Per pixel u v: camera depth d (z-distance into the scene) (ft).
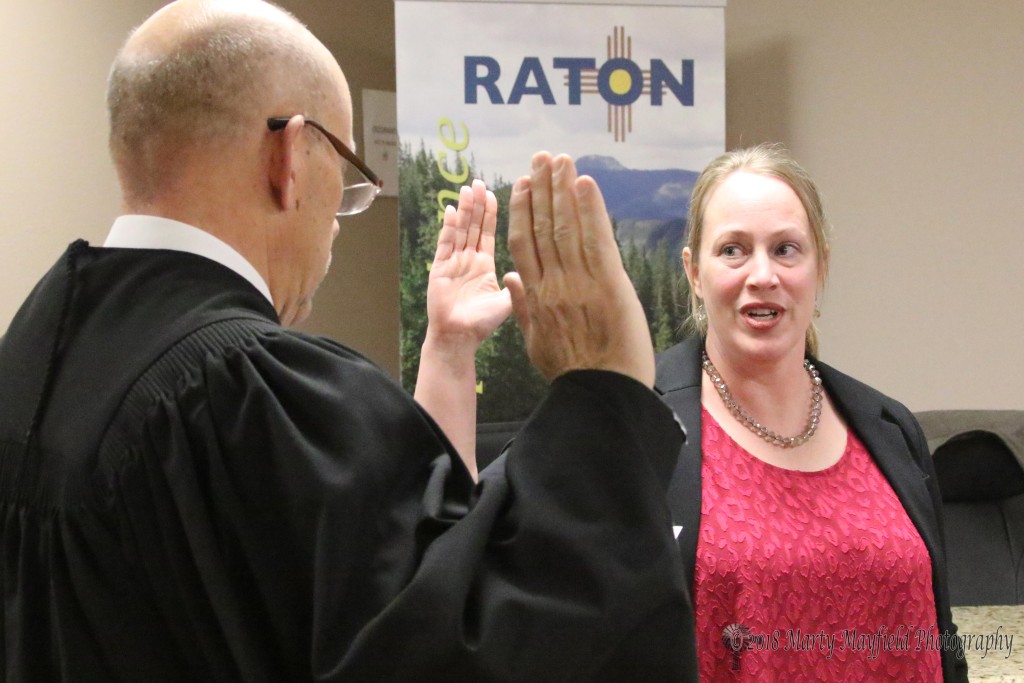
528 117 11.09
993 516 7.80
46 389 2.83
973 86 12.17
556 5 11.11
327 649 2.36
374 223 13.73
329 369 2.70
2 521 2.81
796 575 4.78
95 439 2.64
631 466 2.58
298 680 2.52
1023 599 7.45
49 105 10.57
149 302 2.84
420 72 10.93
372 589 2.43
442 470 2.68
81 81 10.85
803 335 5.25
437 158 10.96
